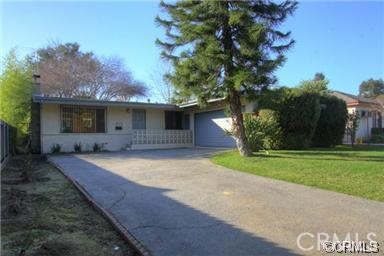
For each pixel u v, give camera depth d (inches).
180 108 932.6
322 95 762.2
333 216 245.3
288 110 641.6
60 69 1443.2
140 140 868.6
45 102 746.2
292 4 513.7
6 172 488.1
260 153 561.3
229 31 513.7
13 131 723.4
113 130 860.0
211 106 858.8
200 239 211.8
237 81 472.1
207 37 498.6
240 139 531.5
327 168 401.7
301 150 632.4
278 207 271.0
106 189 354.9
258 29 468.8
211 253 191.0
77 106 812.6
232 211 265.4
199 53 497.4
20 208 279.0
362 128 1143.6
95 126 836.0
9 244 204.8
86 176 432.8
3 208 279.7
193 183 369.7
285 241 203.6
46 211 279.7
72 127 805.2
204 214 260.4
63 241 213.8
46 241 212.1
